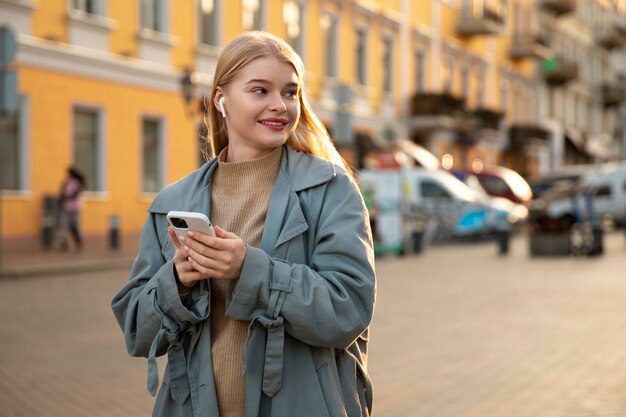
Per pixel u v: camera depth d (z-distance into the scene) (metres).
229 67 2.40
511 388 6.73
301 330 2.22
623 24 75.88
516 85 52.59
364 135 33.81
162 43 24.08
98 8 22.12
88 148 22.12
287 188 2.38
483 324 9.99
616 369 7.41
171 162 24.72
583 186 31.73
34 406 6.34
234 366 2.32
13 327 9.70
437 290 13.55
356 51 34.16
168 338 2.30
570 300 12.19
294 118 2.44
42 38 20.36
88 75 21.67
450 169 31.64
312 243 2.36
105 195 22.44
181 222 2.20
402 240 21.50
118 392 6.78
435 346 8.58
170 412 2.39
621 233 30.25
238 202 2.42
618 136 71.62
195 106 25.00
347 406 2.38
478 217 27.45
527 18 54.28
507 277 15.65
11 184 19.91
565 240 20.55
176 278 2.29
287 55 2.41
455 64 43.25
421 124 38.16
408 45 38.19
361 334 2.48
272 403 2.26
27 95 20.02
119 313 2.52
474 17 43.06
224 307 2.36
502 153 50.00
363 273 2.30
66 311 10.86
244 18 27.28
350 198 2.38
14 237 19.73
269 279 2.21
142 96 23.53
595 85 68.88
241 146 2.46
